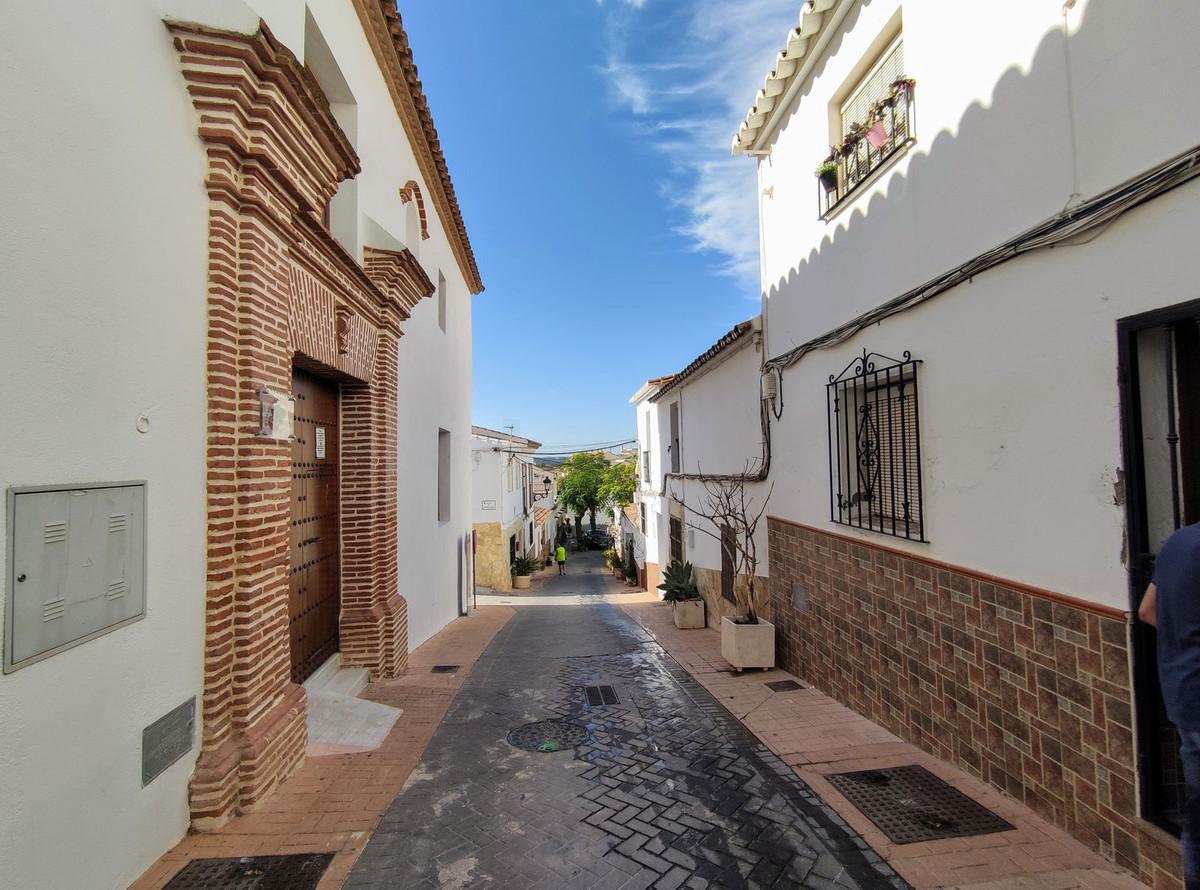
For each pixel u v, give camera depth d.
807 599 6.61
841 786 3.95
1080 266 3.18
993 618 3.81
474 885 2.89
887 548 5.00
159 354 2.91
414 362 8.40
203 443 3.28
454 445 12.18
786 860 3.12
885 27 5.10
